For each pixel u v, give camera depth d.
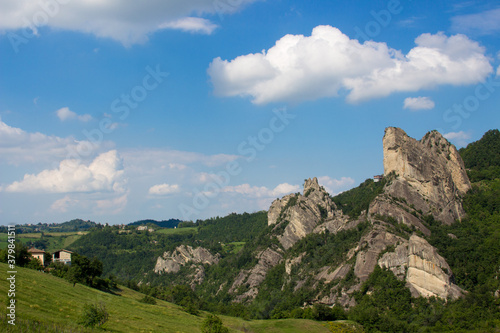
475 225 194.88
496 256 162.50
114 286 176.12
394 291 152.38
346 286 169.62
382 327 134.12
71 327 67.06
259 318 171.75
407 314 143.50
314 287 186.50
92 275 144.75
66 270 139.50
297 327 132.62
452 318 134.38
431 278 151.88
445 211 199.50
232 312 171.12
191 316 126.88
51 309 74.31
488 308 136.00
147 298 147.00
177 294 191.75
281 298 198.25
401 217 188.75
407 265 160.00
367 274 169.25
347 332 130.62
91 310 73.75
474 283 157.38
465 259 166.12
